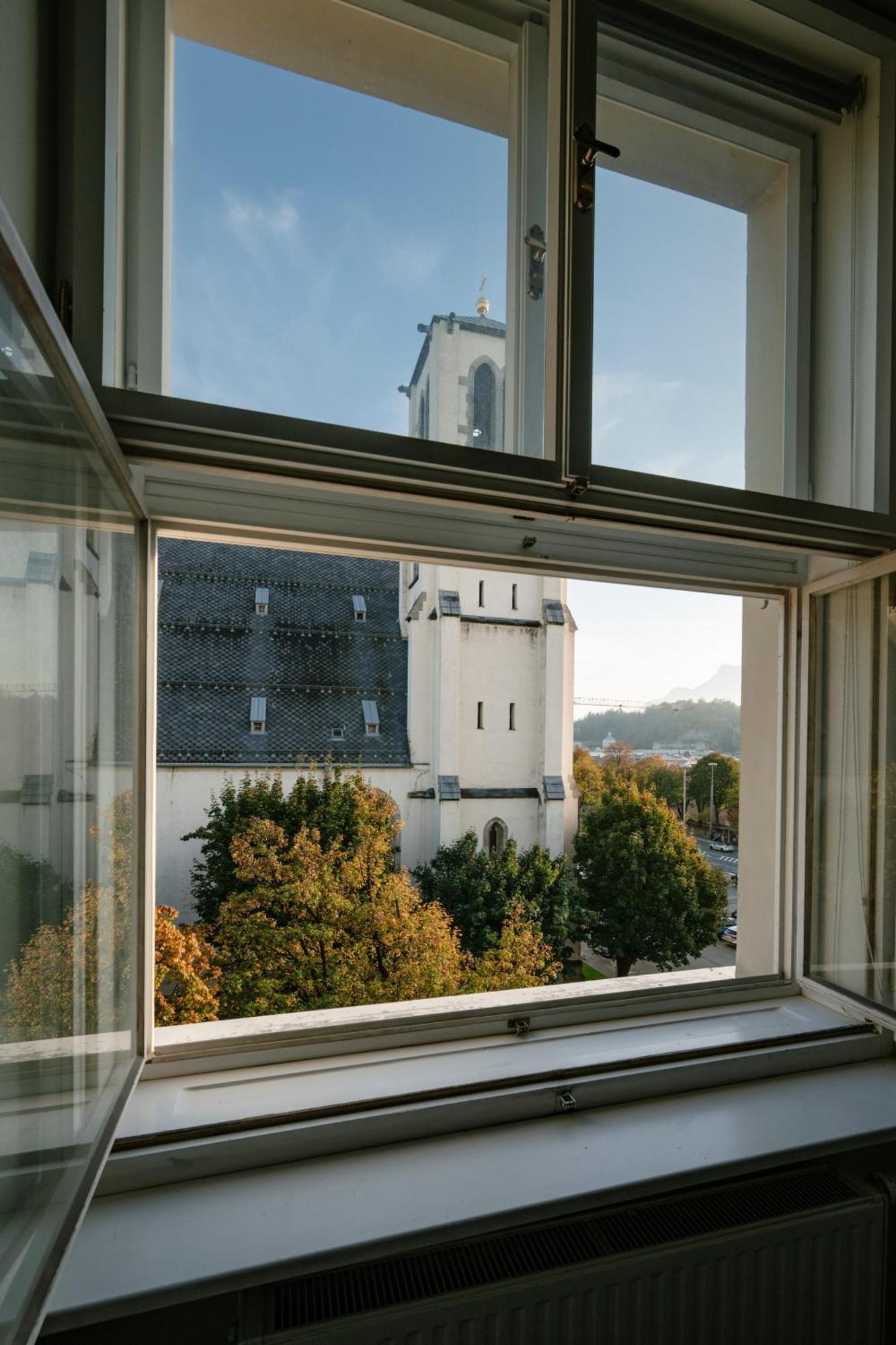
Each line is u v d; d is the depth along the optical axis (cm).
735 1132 109
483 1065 117
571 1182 95
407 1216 88
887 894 143
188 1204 90
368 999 1119
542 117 117
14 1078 53
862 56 138
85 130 78
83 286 78
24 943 56
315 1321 83
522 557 134
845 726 151
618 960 1645
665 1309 96
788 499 119
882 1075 129
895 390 132
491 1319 88
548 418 100
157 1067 108
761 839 167
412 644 1944
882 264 136
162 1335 86
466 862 1714
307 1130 99
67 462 64
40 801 60
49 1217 61
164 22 98
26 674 56
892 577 139
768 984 151
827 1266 104
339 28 112
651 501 109
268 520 115
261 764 1806
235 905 1200
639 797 1738
